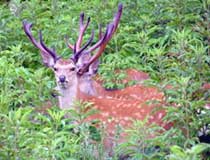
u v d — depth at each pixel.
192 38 16.34
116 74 16.09
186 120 12.90
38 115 13.24
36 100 14.34
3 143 12.21
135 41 17.02
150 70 14.98
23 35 17.36
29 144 12.16
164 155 12.41
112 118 14.05
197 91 13.35
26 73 14.71
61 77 14.66
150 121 13.74
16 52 16.33
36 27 17.98
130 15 17.95
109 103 14.24
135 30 17.58
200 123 12.93
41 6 18.75
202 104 12.95
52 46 16.91
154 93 14.46
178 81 13.09
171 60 14.76
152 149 12.65
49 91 14.50
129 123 13.95
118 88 15.96
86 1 18.81
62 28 17.47
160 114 13.72
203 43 16.20
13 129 12.24
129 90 15.27
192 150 10.50
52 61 15.00
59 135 12.75
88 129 13.24
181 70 14.15
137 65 16.30
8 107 13.81
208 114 12.93
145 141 12.48
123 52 16.81
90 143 13.27
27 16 18.17
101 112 14.14
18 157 12.15
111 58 16.50
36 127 13.48
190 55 14.27
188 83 13.33
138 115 13.95
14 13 18.30
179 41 14.87
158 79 14.66
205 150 12.67
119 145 12.70
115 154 12.83
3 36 16.92
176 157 10.55
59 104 14.78
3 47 17.03
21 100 14.16
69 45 16.36
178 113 12.86
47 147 12.17
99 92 15.62
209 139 13.12
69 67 14.77
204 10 17.16
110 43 17.16
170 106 13.23
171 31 16.89
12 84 14.91
